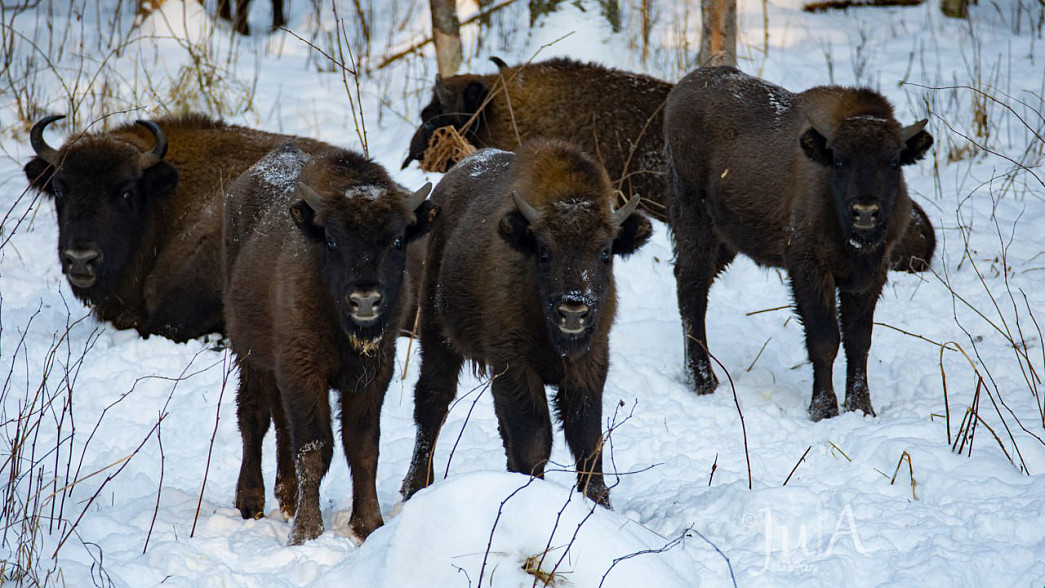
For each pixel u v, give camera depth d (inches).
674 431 1082.7
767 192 1226.6
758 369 1286.9
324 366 826.8
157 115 1946.4
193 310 1402.6
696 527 826.8
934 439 996.6
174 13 2460.6
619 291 1497.3
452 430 1076.5
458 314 936.3
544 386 903.7
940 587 689.6
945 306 1422.2
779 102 1274.6
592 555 676.1
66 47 2327.8
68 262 1336.1
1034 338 1311.5
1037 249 1576.0
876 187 1087.6
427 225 858.1
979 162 1881.2
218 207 1408.7
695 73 1375.5
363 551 710.5
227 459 1019.3
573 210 829.2
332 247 802.2
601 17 2257.6
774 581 713.6
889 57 2428.6
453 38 2100.1
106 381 1189.1
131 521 833.5
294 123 2049.7
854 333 1158.3
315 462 815.1
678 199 1344.7
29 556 679.1
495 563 669.3
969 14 2743.6
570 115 1739.7
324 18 2792.8
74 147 1347.2
